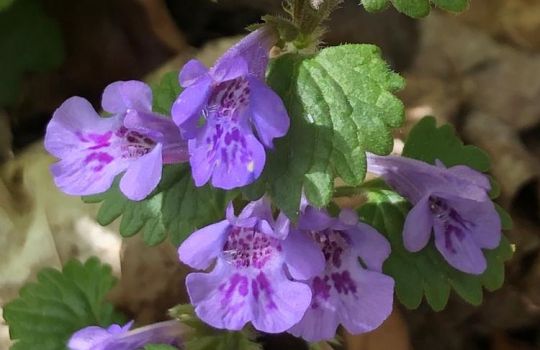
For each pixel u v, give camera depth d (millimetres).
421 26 213
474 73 210
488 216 117
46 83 198
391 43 210
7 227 175
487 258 124
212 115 94
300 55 99
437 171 114
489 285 123
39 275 153
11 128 192
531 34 215
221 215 119
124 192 102
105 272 156
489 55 211
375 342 158
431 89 207
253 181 96
